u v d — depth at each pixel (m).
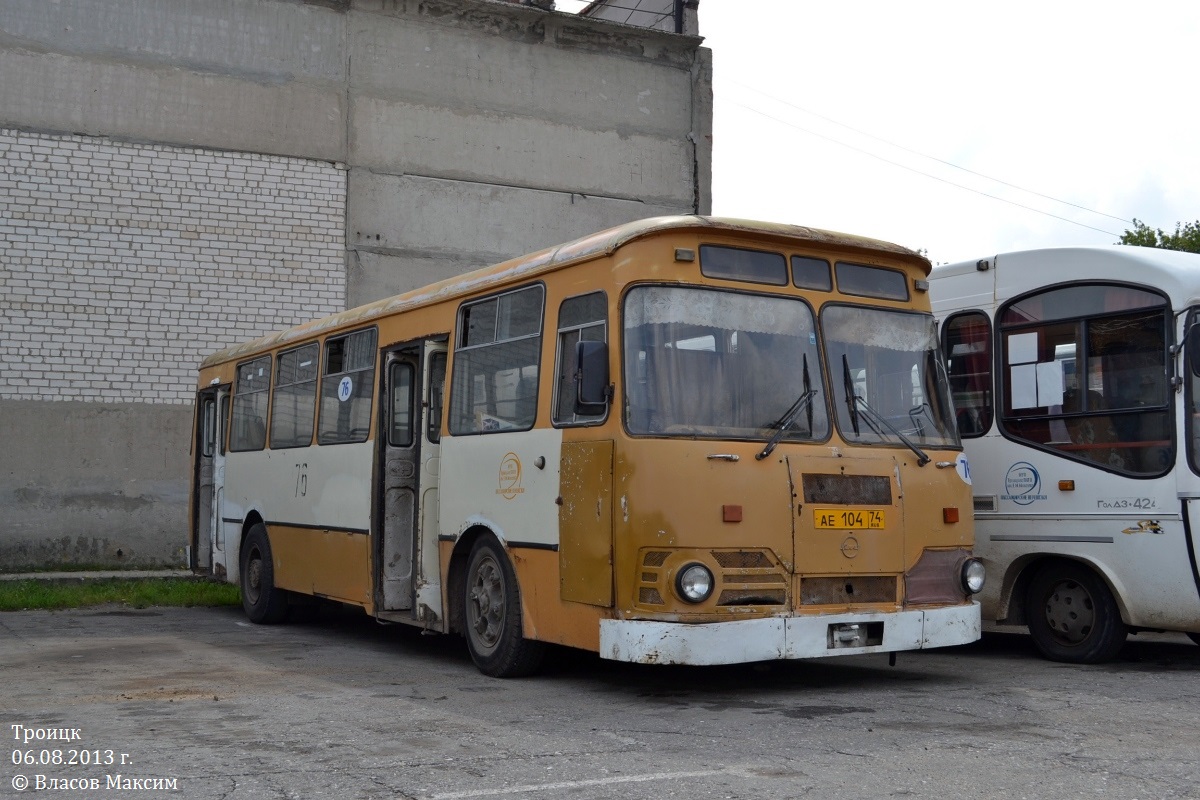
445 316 10.30
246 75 19.86
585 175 22.25
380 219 20.59
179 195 19.30
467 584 9.67
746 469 7.87
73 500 18.44
